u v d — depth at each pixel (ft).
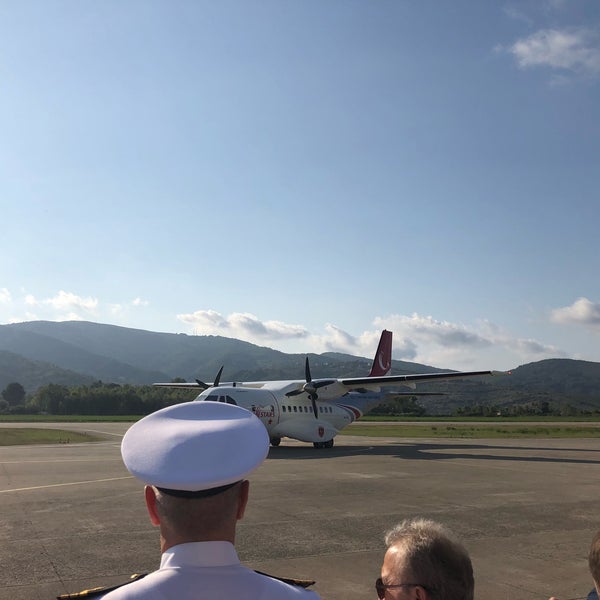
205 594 6.16
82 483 49.34
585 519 37.04
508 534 32.81
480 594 23.00
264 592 6.43
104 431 140.26
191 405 7.43
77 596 6.73
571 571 25.95
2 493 44.11
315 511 38.42
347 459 74.28
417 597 7.62
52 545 28.71
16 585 22.79
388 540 8.42
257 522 34.91
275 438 95.71
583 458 77.05
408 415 329.52
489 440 117.50
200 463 6.43
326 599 21.97
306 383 93.09
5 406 360.28
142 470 6.47
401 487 49.24
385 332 119.24
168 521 6.53
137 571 24.59
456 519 36.60
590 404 629.51
